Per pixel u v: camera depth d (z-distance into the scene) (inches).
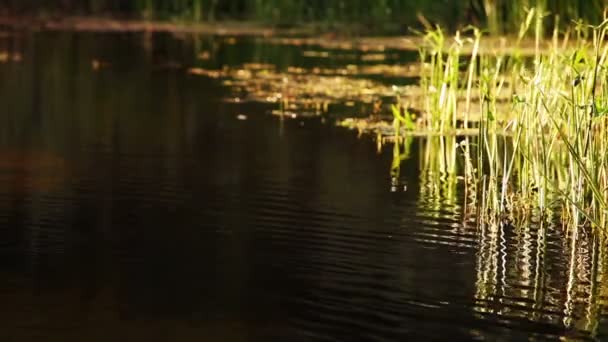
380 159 496.7
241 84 759.1
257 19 1258.0
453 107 524.7
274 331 267.7
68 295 293.9
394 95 689.6
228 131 572.1
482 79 439.8
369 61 876.6
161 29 1161.4
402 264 327.0
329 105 659.4
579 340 265.3
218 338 263.3
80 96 706.2
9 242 346.6
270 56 928.9
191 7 1305.4
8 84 755.4
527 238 359.6
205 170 468.4
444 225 375.2
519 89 557.3
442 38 557.6
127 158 495.8
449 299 295.4
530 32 783.7
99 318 276.4
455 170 467.2
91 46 1008.9
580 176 368.8
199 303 289.0
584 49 391.2
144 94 715.4
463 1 975.6
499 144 502.0
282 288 301.7
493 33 805.9
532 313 284.7
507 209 396.5
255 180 448.1
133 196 415.2
